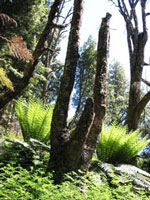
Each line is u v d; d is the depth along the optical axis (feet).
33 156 10.58
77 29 12.25
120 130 16.24
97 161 13.50
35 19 36.86
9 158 10.57
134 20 29.76
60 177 9.72
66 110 11.12
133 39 29.27
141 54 27.84
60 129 10.78
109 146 15.56
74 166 10.03
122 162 15.94
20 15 34.14
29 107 14.79
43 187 7.52
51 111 14.56
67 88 11.33
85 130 9.91
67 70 11.55
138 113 23.93
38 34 38.96
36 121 14.42
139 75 27.02
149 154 31.96
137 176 13.57
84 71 75.77
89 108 10.02
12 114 29.17
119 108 60.44
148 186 12.73
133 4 30.48
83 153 10.47
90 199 8.09
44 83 41.14
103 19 13.73
